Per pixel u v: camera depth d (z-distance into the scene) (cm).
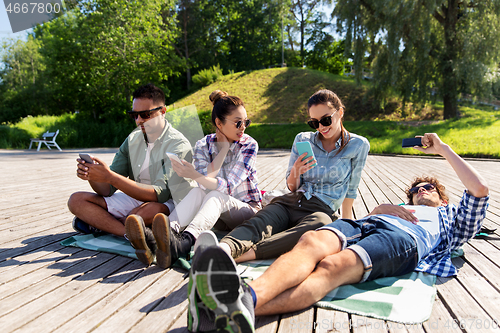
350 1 1881
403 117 2186
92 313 159
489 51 1639
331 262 163
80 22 2302
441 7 1816
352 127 1738
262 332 142
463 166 214
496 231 299
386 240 181
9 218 350
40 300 172
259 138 1875
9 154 1378
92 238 271
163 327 147
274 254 211
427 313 156
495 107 2286
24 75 3419
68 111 3266
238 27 4453
